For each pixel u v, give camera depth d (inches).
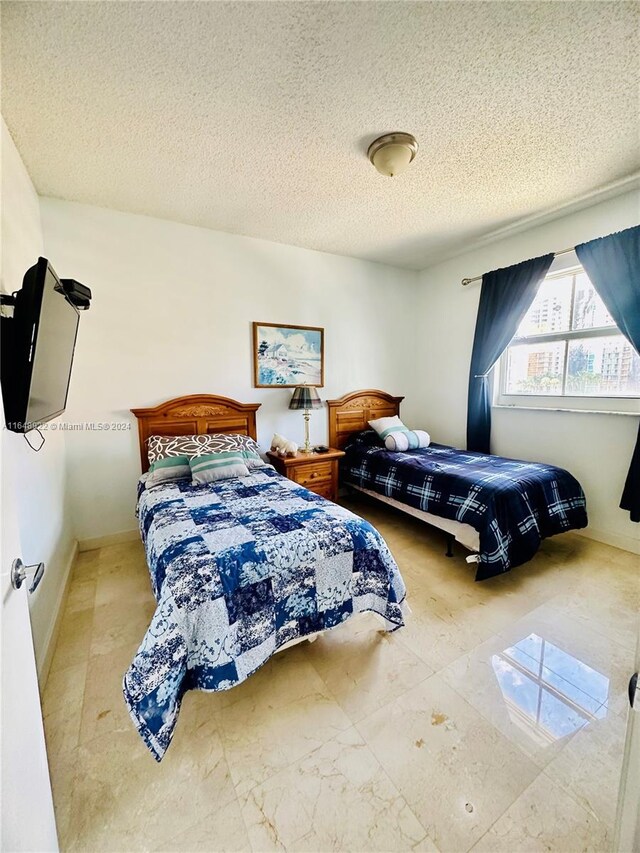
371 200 96.8
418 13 46.9
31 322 46.6
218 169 81.1
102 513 105.7
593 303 107.5
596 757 46.8
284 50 51.6
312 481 123.0
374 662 62.8
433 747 48.0
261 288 125.1
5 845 24.8
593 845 37.8
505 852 37.3
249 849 37.9
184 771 45.4
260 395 128.3
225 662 49.3
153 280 107.2
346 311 144.9
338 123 67.1
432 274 155.3
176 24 47.5
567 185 90.7
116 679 59.8
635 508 93.4
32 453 66.7
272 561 56.2
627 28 48.9
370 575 66.1
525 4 45.9
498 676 59.5
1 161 62.7
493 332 128.6
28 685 32.0
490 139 72.5
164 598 49.3
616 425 101.7
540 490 93.6
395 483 112.9
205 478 93.0
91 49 50.6
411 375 165.9
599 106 63.7
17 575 31.7
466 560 90.4
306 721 51.9
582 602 78.5
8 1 43.8
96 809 41.3
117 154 75.1
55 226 94.1
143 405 108.8
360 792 42.8
